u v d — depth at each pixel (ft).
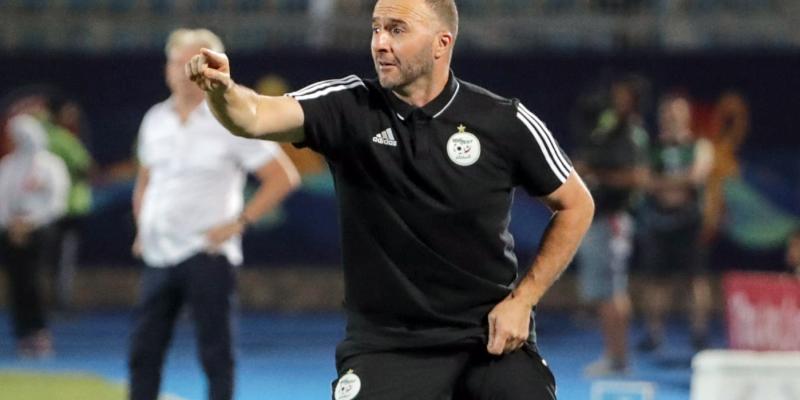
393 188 59.26
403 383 59.93
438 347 60.59
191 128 92.68
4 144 190.70
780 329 62.13
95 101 191.83
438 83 59.62
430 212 59.21
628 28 199.72
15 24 205.98
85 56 191.42
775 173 182.91
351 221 60.34
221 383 91.40
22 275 160.66
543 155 60.54
